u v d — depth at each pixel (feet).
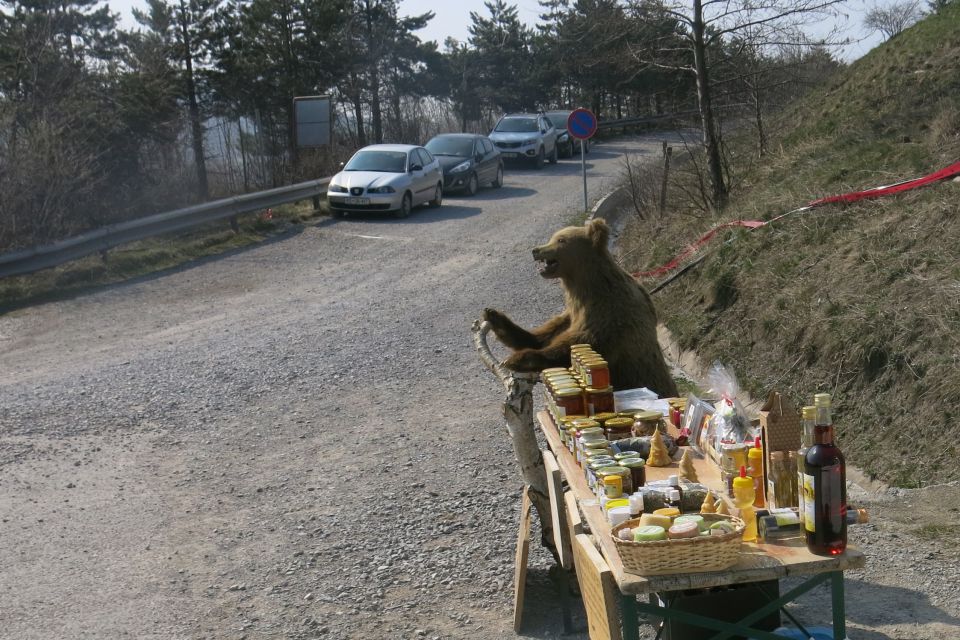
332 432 27.04
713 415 14.10
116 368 34.53
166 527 20.71
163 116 94.22
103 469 24.57
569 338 18.15
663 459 13.94
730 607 12.44
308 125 90.74
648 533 10.59
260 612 16.58
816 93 57.21
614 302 18.39
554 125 113.09
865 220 30.53
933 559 16.43
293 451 25.57
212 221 61.36
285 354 35.76
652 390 18.40
